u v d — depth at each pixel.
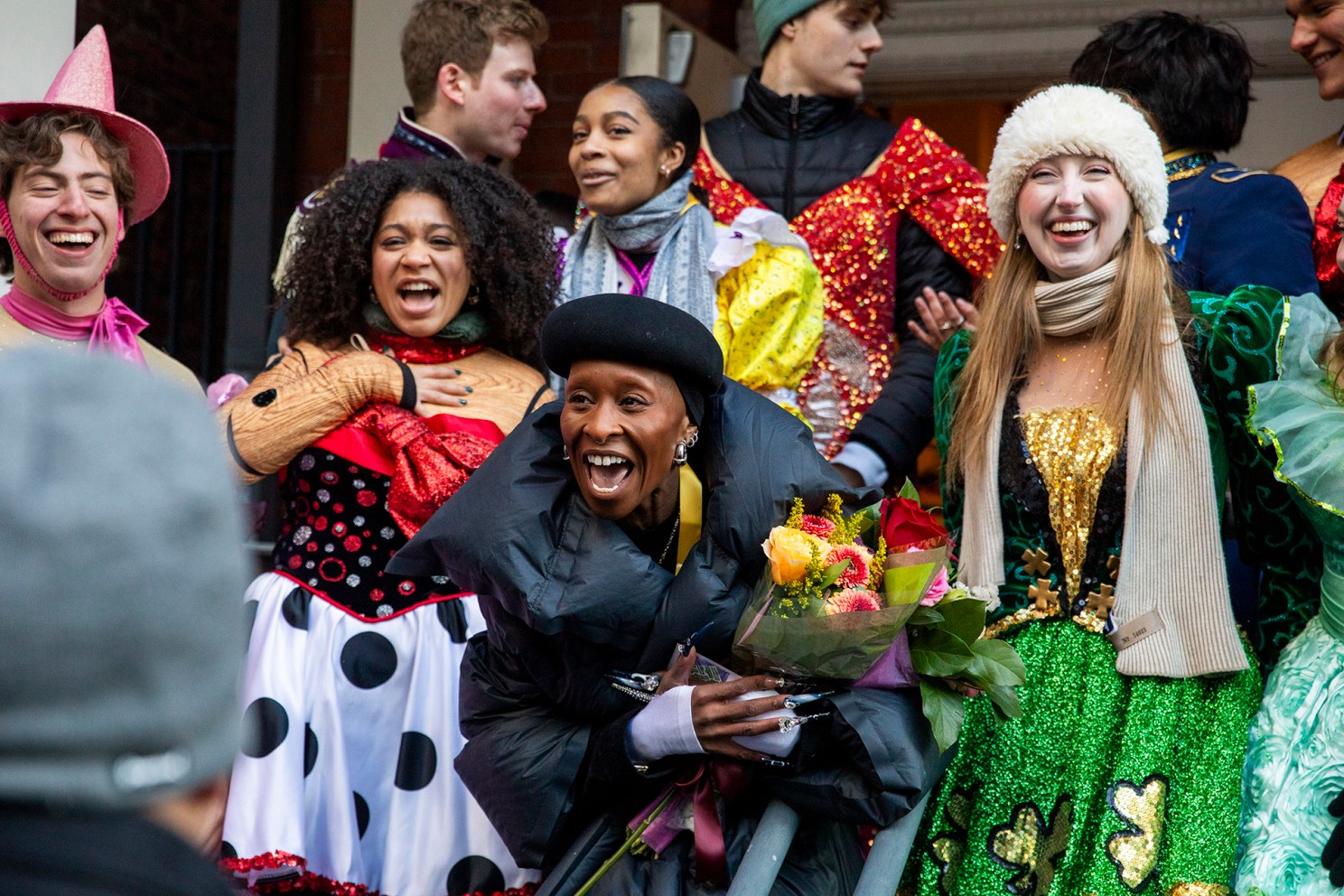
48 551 0.78
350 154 5.64
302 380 2.80
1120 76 3.29
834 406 3.39
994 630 2.56
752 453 2.18
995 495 2.60
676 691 2.14
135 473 0.81
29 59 3.60
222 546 0.84
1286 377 2.53
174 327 5.93
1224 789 2.43
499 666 2.33
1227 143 3.31
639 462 2.11
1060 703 2.48
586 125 3.31
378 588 2.74
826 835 2.31
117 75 6.26
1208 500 2.47
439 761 2.68
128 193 2.84
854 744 2.12
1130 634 2.46
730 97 5.48
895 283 3.56
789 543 2.09
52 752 0.80
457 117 3.75
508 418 2.88
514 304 2.98
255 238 5.59
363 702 2.69
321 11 5.84
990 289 2.72
